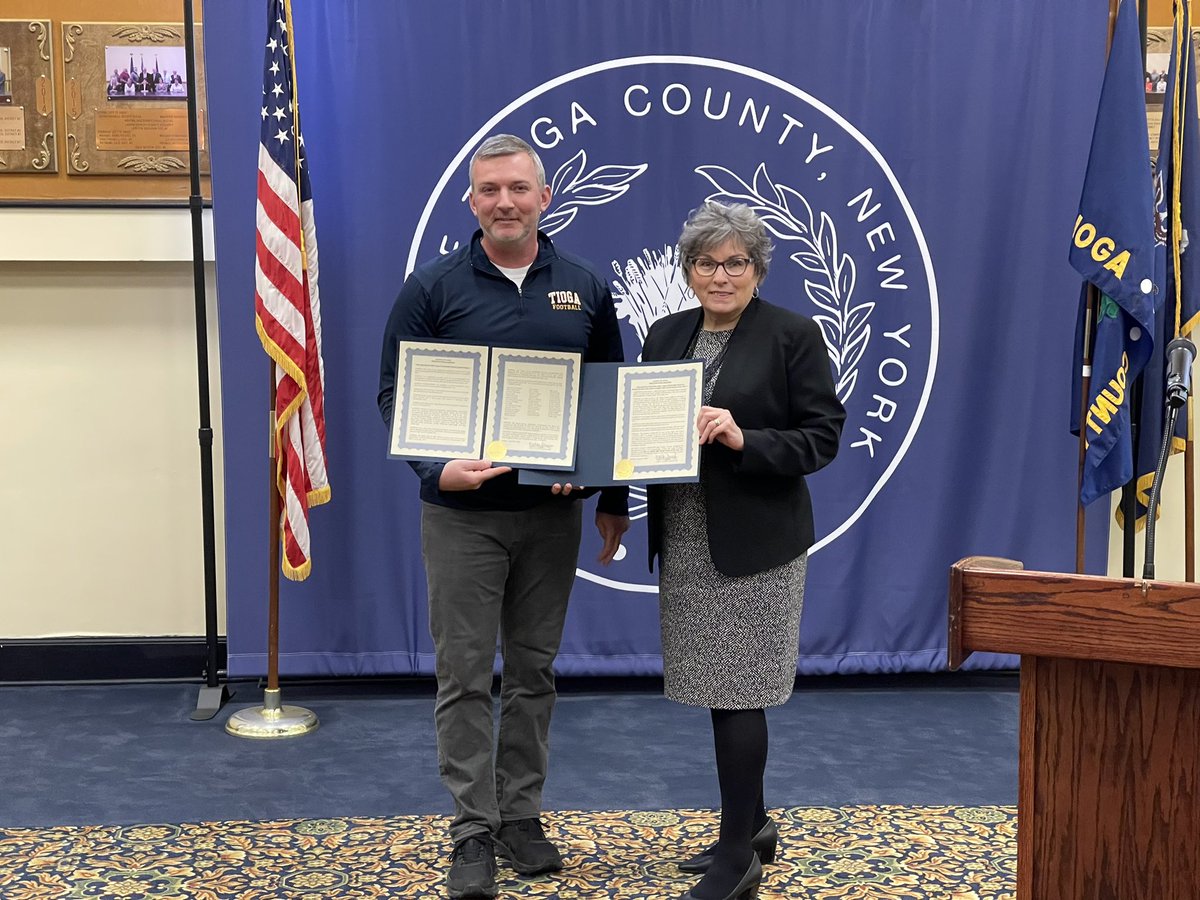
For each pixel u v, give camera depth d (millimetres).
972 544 4262
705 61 4086
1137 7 4098
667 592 2576
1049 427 4230
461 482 2547
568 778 3422
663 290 4145
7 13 4109
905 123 4141
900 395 4211
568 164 4090
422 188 4047
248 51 3949
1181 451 4055
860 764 3547
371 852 2854
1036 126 4152
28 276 4277
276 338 3725
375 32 4008
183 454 4371
